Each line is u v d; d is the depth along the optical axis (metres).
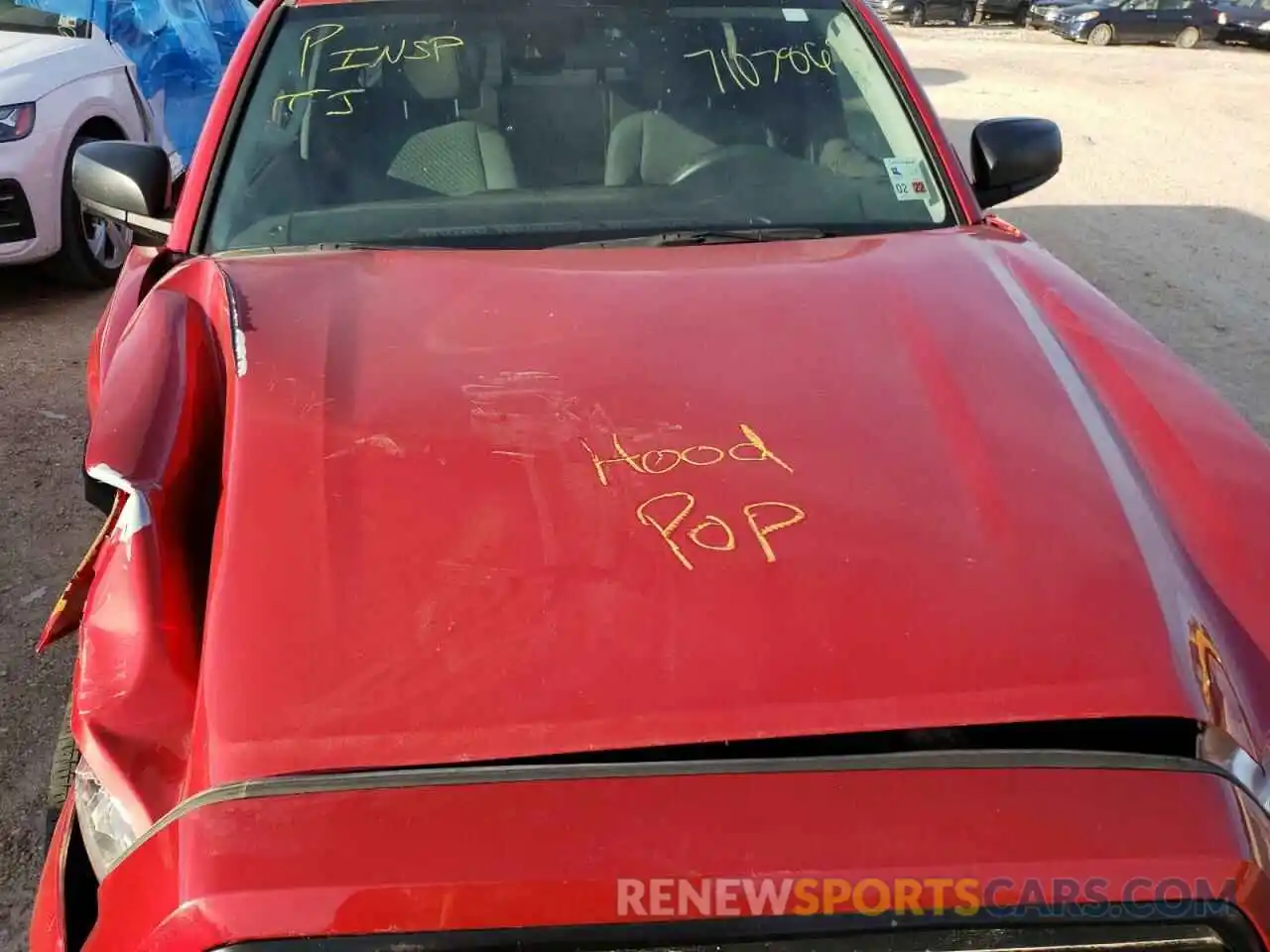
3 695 2.91
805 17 2.91
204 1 7.11
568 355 1.92
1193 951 1.26
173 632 1.53
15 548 3.56
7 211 5.39
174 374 1.91
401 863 1.23
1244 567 1.59
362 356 1.92
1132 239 7.52
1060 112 12.47
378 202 2.54
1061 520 1.59
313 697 1.38
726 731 1.35
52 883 1.47
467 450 1.69
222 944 1.21
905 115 2.76
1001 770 1.31
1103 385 1.93
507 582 1.49
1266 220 8.06
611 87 2.74
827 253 2.35
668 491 1.62
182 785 1.39
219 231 2.50
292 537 1.55
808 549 1.53
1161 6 22.72
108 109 5.89
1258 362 5.44
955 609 1.46
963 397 1.82
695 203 2.57
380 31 2.79
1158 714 1.37
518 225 2.50
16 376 4.86
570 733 1.34
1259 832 1.30
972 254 2.34
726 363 1.90
